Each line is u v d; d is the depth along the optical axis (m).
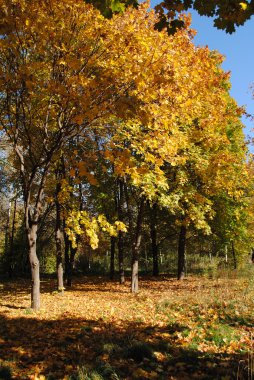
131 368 5.28
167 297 12.05
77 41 8.40
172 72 7.57
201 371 5.14
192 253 35.19
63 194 12.02
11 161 15.96
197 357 5.66
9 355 6.04
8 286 18.52
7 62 8.72
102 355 5.90
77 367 5.22
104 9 4.04
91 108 7.28
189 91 9.35
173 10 4.18
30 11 7.38
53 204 18.97
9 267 24.69
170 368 5.23
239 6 3.89
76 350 6.26
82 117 7.13
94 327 7.91
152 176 11.80
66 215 11.87
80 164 6.28
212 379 4.83
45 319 8.92
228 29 4.16
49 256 29.70
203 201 15.79
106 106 7.09
